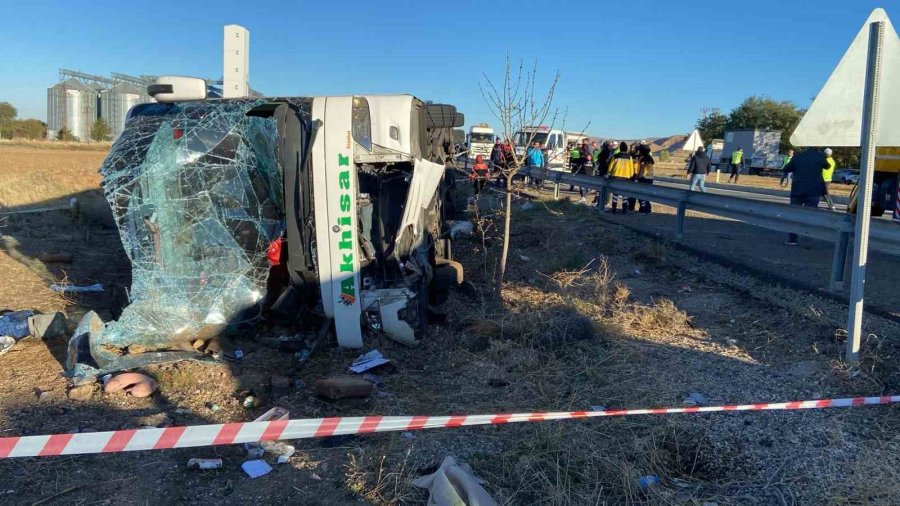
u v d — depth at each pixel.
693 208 9.89
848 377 4.60
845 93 4.73
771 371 4.84
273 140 5.82
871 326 5.52
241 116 5.62
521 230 11.62
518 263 9.27
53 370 5.04
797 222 7.43
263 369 5.11
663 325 6.04
